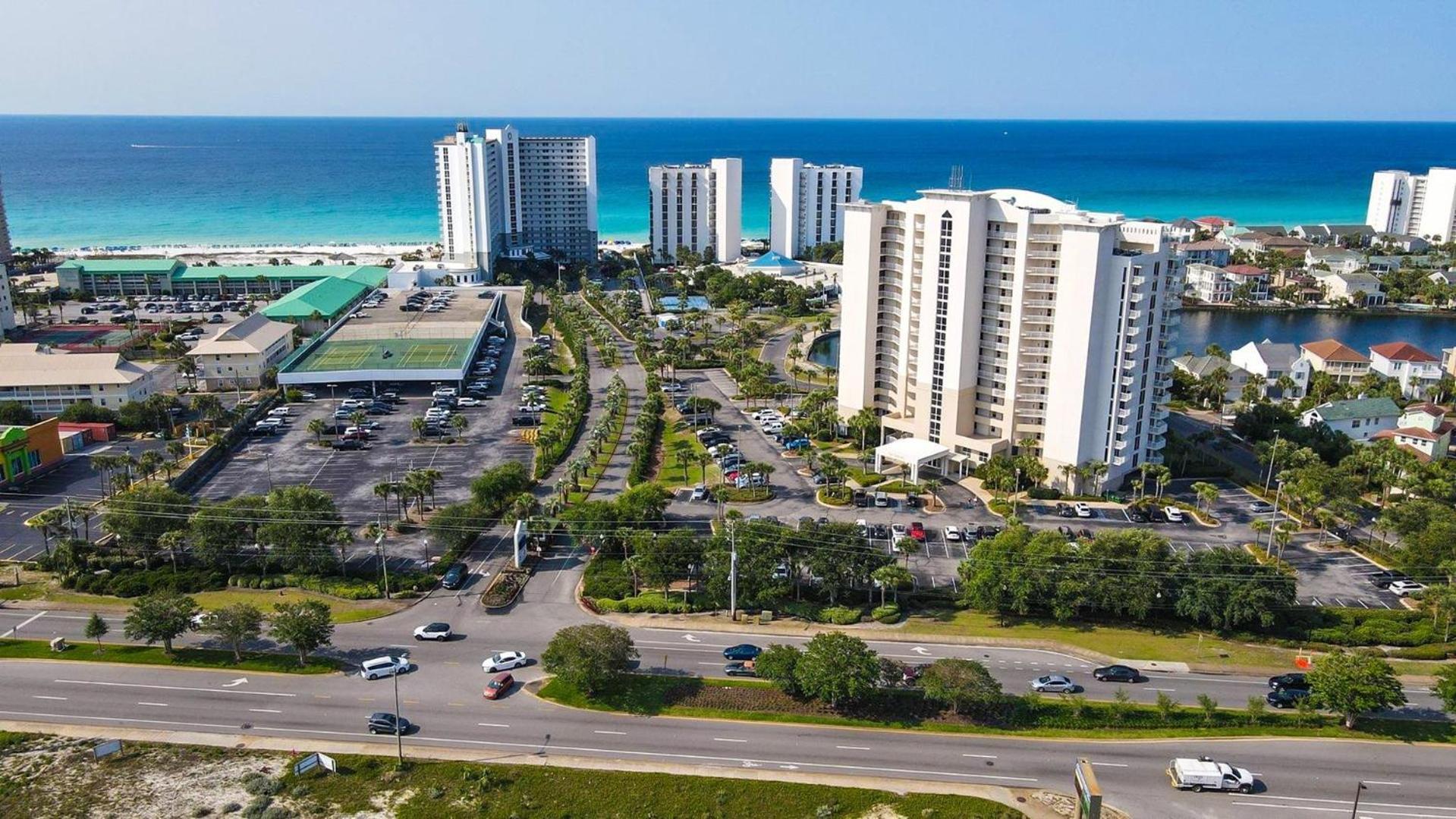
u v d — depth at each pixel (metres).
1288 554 169.50
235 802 102.94
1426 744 116.00
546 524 164.88
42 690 123.69
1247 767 111.06
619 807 102.81
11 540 168.88
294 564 156.50
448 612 145.62
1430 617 145.88
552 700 122.62
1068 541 158.75
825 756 112.25
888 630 141.38
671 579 151.62
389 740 114.25
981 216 194.62
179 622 129.88
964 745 114.62
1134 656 135.38
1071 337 187.62
